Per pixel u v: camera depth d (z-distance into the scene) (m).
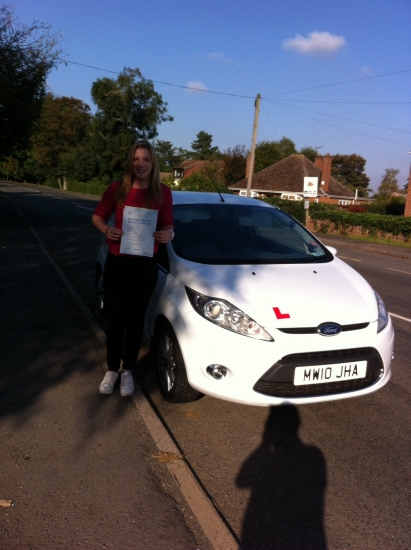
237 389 3.38
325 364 3.42
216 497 2.92
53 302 6.72
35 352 4.89
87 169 64.25
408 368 5.13
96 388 4.15
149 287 3.87
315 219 24.69
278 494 2.97
